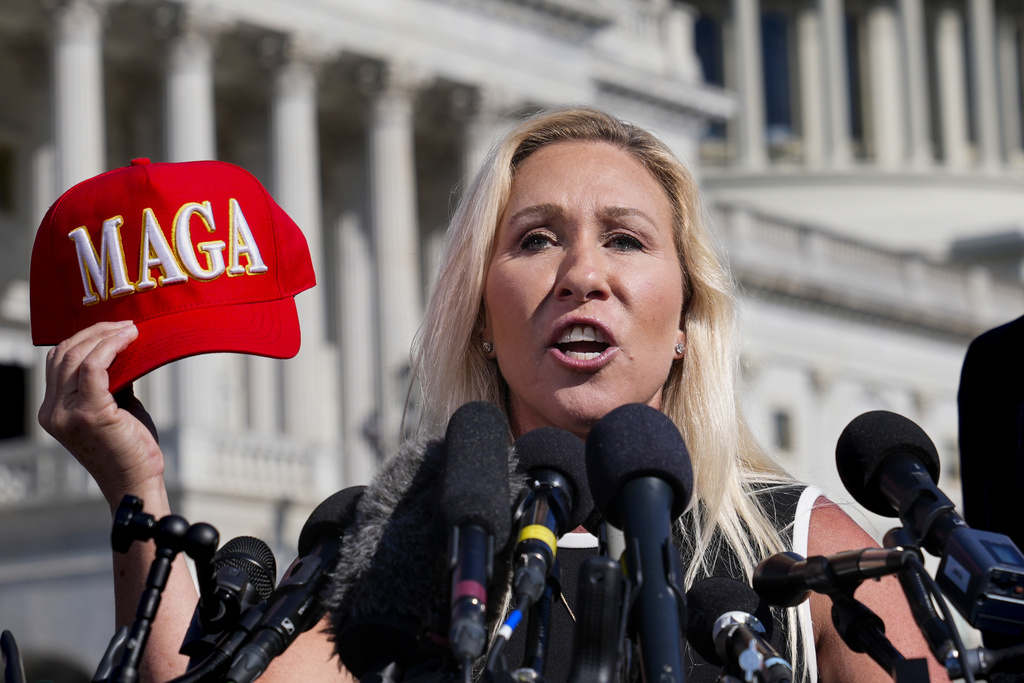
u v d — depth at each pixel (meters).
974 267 49.88
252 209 3.03
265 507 27.14
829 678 2.77
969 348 3.80
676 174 3.13
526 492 2.39
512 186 3.06
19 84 32.19
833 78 63.38
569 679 2.12
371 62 34.62
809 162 63.09
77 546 26.58
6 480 27.09
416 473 2.46
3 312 31.50
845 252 44.25
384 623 2.34
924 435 2.50
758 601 2.51
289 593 2.47
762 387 41.34
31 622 26.52
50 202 31.55
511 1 36.69
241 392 32.75
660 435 2.31
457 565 2.18
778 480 3.05
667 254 3.00
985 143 65.19
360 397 35.03
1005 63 68.19
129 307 2.95
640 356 2.89
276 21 32.59
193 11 30.98
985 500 3.72
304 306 33.66
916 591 2.24
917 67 64.50
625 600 2.16
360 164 36.78
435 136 37.56
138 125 32.94
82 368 2.83
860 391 44.16
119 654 2.41
